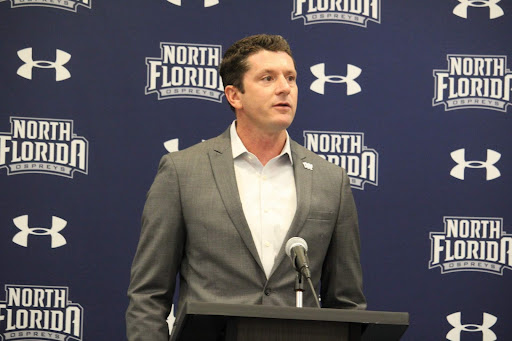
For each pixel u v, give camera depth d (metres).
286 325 3.71
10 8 6.84
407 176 6.95
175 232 4.87
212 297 4.67
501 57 7.10
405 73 7.05
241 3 7.03
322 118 6.95
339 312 3.69
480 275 6.89
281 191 5.01
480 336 6.83
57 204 6.70
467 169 6.98
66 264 6.64
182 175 4.94
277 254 4.79
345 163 6.94
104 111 6.82
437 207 6.94
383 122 6.98
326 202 4.96
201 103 6.91
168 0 6.98
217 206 4.81
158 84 6.89
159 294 4.80
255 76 4.95
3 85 6.75
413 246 6.89
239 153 5.05
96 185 6.75
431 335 6.81
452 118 7.03
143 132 6.83
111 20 6.91
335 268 4.99
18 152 6.70
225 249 4.73
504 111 7.05
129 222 6.74
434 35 7.10
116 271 6.68
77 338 6.59
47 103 6.77
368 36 7.07
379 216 6.90
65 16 6.89
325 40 7.04
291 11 7.05
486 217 6.95
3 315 6.55
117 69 6.87
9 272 6.59
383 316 3.72
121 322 6.64
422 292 6.85
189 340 4.10
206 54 6.95
